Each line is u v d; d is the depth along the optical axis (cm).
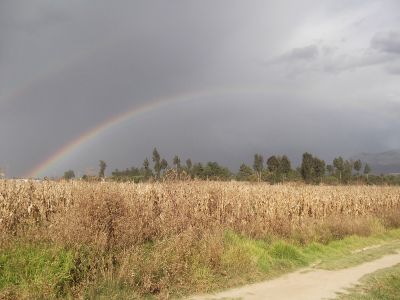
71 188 1475
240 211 1769
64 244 950
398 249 1742
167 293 927
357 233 1984
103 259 947
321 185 3197
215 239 1226
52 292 809
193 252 1117
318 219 2091
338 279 1178
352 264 1389
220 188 1834
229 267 1141
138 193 1582
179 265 1019
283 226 1689
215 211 1686
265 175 4819
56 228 1023
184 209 1526
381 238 2050
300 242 1614
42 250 904
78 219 1055
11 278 826
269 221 1733
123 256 996
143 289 917
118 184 1488
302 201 2219
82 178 1545
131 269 938
